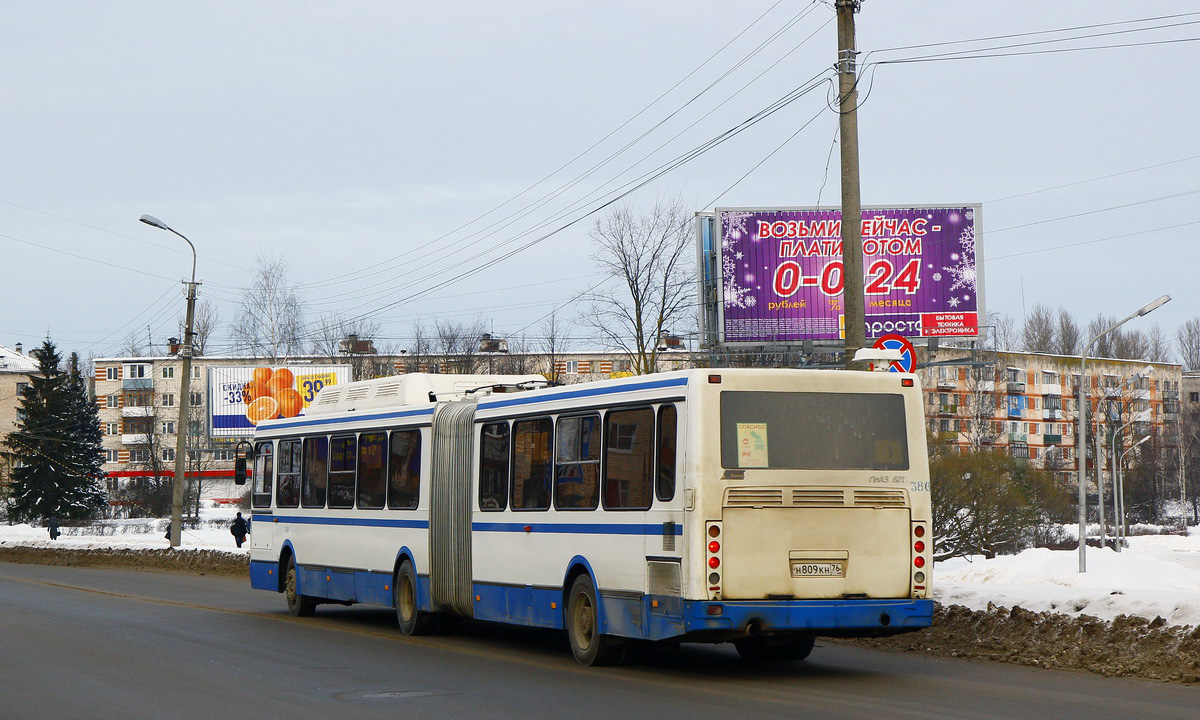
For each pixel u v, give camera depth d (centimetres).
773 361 4062
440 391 1759
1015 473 4206
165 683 1165
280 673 1241
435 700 1055
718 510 1161
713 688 1136
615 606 1270
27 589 2681
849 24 1673
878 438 1223
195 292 4044
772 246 3578
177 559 3772
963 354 9419
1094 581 2438
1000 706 1011
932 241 3569
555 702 1044
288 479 2083
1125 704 1017
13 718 970
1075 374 10175
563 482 1379
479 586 1536
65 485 7225
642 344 4553
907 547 1216
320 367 5369
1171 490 9606
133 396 10706
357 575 1831
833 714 973
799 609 1168
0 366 12244
